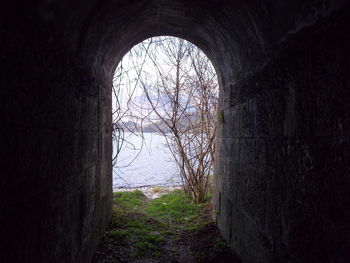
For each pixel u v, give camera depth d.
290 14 1.71
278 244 1.97
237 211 3.13
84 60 2.57
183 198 6.34
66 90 2.01
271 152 2.12
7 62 1.18
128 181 8.88
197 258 3.24
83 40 2.35
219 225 4.09
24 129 1.34
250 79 2.72
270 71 2.16
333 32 1.30
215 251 3.30
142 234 3.98
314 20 1.48
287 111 1.83
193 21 3.54
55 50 1.79
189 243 3.75
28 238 1.39
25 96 1.35
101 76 3.52
